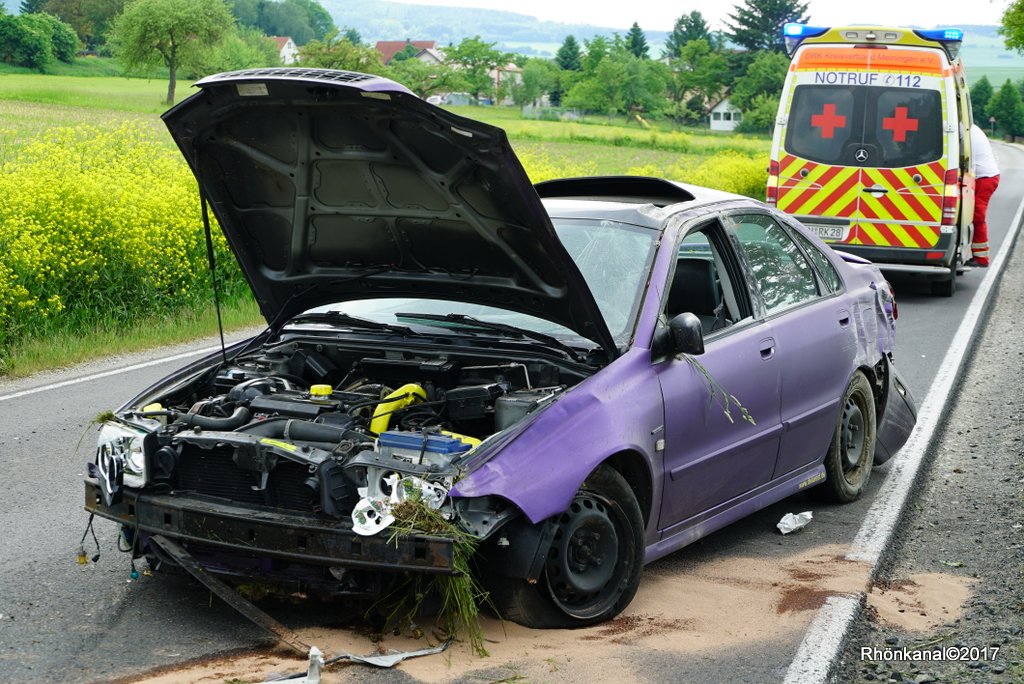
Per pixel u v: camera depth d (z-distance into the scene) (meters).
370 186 4.92
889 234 15.95
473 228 4.86
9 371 10.62
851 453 6.79
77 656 4.34
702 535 5.50
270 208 5.31
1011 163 79.19
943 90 15.61
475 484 4.19
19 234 12.73
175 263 13.73
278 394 5.00
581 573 4.65
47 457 7.57
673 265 5.36
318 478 4.27
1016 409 9.21
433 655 4.29
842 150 16.05
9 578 5.26
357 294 5.73
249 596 4.83
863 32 15.91
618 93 155.00
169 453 4.61
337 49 73.69
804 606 4.96
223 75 4.62
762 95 149.00
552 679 4.10
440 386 5.20
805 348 6.12
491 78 156.88
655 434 4.91
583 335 5.00
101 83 100.06
